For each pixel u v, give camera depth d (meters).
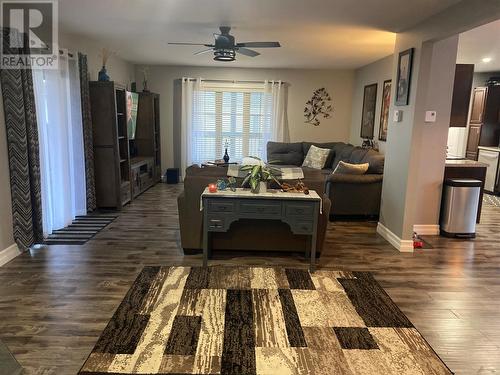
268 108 8.14
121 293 3.12
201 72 8.05
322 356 2.38
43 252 3.98
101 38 5.20
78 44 5.15
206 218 3.54
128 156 6.07
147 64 7.87
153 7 3.63
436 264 3.93
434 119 4.63
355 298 3.14
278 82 8.02
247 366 2.27
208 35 4.89
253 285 3.33
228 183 3.74
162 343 2.46
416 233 4.93
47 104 4.41
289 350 2.43
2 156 3.64
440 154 4.80
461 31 3.38
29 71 3.79
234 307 2.94
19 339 2.47
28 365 2.23
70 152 5.05
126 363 2.27
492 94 7.79
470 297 3.23
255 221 3.95
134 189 6.48
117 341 2.47
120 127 5.96
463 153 8.48
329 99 8.19
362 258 4.05
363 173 5.52
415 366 2.31
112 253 4.00
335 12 3.68
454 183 4.71
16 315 2.76
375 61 6.79
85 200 5.38
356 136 7.89
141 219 5.25
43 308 2.86
